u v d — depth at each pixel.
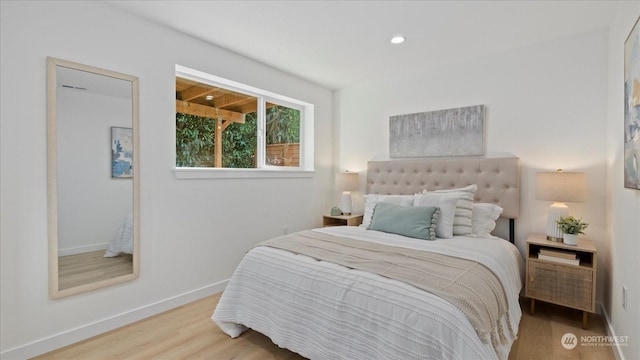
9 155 1.83
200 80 2.95
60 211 2.02
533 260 2.48
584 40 2.60
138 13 2.33
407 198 2.98
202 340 2.12
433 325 1.34
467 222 2.71
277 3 2.15
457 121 3.22
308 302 1.74
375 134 3.90
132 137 2.35
